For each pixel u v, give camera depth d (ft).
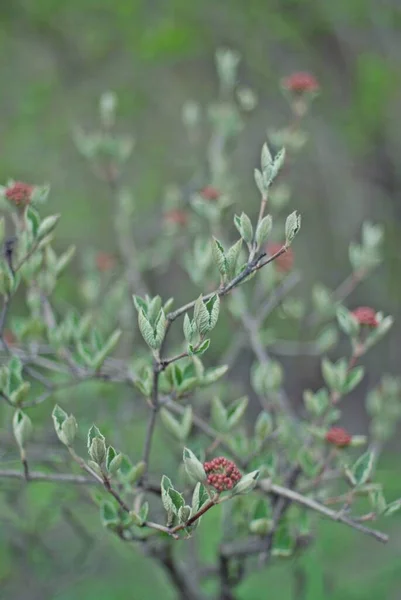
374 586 4.69
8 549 4.45
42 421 4.29
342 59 8.85
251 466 3.81
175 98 8.82
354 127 8.72
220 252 3.31
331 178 8.92
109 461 3.37
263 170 3.37
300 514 3.84
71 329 3.89
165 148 8.70
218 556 3.97
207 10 8.63
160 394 3.74
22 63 8.82
